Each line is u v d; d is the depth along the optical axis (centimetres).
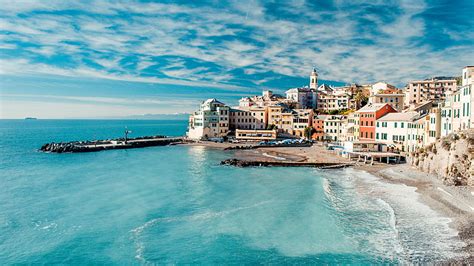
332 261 3741
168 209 5609
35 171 9344
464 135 6675
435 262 3550
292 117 18950
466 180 6406
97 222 4997
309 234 4475
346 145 11519
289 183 7619
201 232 4600
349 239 4272
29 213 5422
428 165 7869
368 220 4916
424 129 9575
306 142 16450
